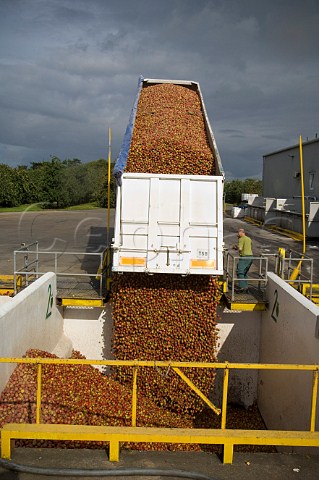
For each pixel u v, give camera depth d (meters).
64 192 50.22
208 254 8.66
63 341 11.04
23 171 50.66
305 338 7.97
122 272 8.78
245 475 4.98
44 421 7.18
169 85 15.51
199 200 8.66
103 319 11.37
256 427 10.43
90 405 8.01
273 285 10.35
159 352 9.49
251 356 11.50
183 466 5.10
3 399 7.25
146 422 8.38
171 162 9.52
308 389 7.55
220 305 11.39
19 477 4.79
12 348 7.69
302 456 5.38
